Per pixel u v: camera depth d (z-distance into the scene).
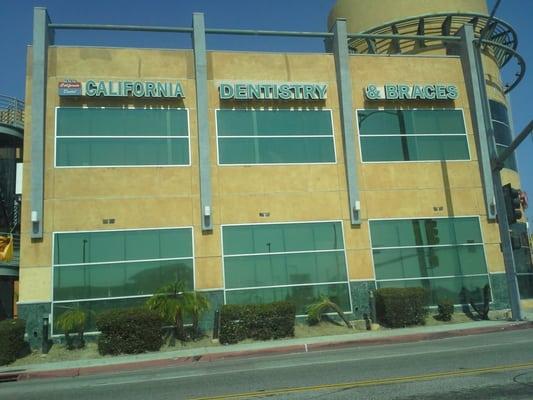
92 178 21.95
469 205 24.80
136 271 21.58
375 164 24.30
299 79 24.42
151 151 22.62
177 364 16.06
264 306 20.02
